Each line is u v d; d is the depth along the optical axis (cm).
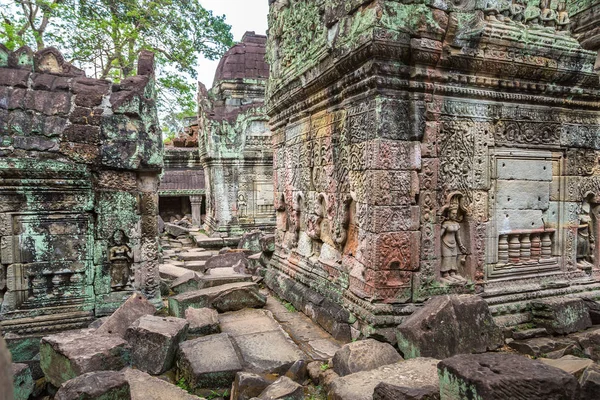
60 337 432
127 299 560
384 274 484
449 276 519
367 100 493
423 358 403
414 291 493
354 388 358
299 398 362
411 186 489
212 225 1498
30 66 586
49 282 563
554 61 544
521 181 565
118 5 1958
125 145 588
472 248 530
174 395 367
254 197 1484
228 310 637
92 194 581
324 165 623
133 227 608
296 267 724
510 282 562
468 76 507
